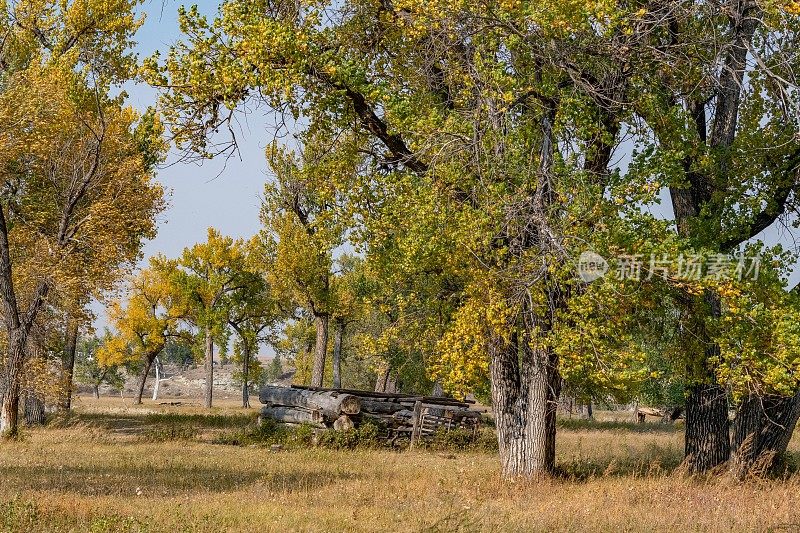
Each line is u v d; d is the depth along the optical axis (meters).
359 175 15.48
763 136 15.15
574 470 17.03
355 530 9.73
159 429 26.56
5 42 29.06
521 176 12.69
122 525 9.22
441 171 13.17
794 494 13.06
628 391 19.81
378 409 26.97
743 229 15.08
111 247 26.64
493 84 12.70
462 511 10.65
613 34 12.81
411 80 15.06
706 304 14.39
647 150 13.03
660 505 11.78
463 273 14.33
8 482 13.27
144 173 28.14
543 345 13.15
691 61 13.55
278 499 12.30
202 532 9.23
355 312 40.94
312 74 14.07
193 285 55.53
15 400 24.36
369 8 15.31
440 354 17.42
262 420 27.52
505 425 15.79
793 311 12.95
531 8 12.45
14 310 24.56
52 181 28.80
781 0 12.05
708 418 16.45
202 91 14.04
